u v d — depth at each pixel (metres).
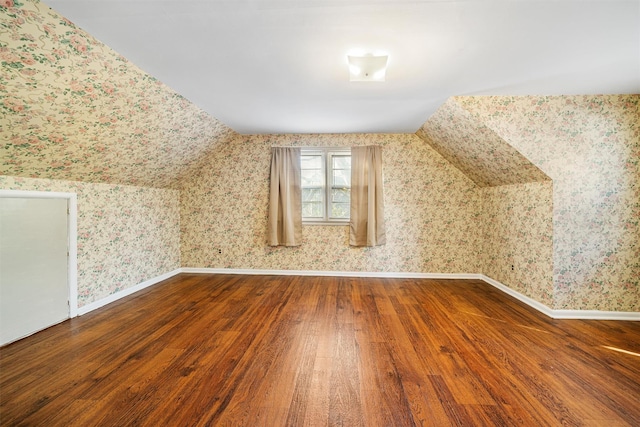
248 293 3.66
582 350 2.29
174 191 4.51
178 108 2.97
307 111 3.32
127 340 2.42
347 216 4.61
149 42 1.90
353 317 2.92
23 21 1.57
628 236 2.84
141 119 2.75
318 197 4.63
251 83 2.54
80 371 1.98
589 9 1.55
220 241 4.62
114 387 1.81
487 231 4.14
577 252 2.90
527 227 3.30
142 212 3.86
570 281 2.92
